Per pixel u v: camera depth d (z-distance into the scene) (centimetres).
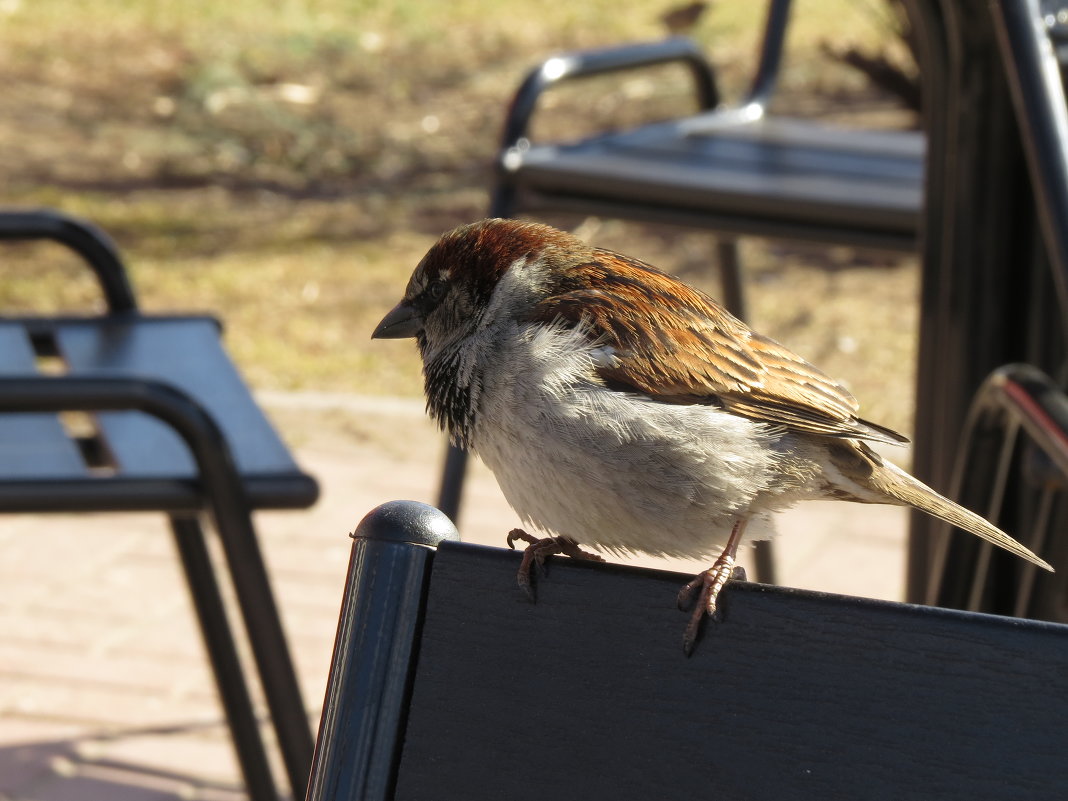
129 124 2311
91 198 1984
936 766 277
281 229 1917
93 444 750
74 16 2897
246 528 591
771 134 1017
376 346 1562
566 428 440
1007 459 569
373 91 2523
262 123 2331
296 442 1305
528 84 922
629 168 870
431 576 309
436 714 303
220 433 584
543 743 298
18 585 1071
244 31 2828
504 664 303
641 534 450
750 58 2559
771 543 968
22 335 827
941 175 684
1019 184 671
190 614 1040
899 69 1808
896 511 1194
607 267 496
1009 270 681
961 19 643
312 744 614
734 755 289
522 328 469
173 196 2028
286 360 1506
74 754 866
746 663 292
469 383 470
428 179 2125
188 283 1711
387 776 300
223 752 876
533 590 304
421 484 1229
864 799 280
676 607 298
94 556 1122
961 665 279
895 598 1041
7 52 2636
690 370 459
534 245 504
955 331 687
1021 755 272
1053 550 546
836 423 471
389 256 1822
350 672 305
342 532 1149
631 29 2891
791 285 1745
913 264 1831
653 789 292
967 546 577
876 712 282
